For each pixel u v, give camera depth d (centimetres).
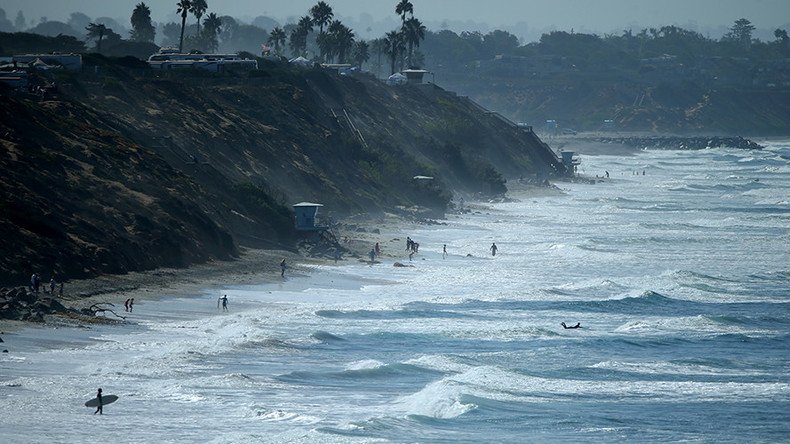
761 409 15462
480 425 14050
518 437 13550
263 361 16712
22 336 16612
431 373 16912
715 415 15088
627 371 17688
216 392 14662
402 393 15512
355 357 17575
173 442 12300
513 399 15588
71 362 15500
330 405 14525
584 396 15988
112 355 16062
